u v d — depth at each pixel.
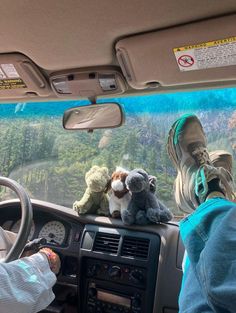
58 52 0.70
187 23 0.58
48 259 0.62
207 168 0.83
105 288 0.83
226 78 0.73
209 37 0.59
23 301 0.53
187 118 0.85
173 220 0.87
